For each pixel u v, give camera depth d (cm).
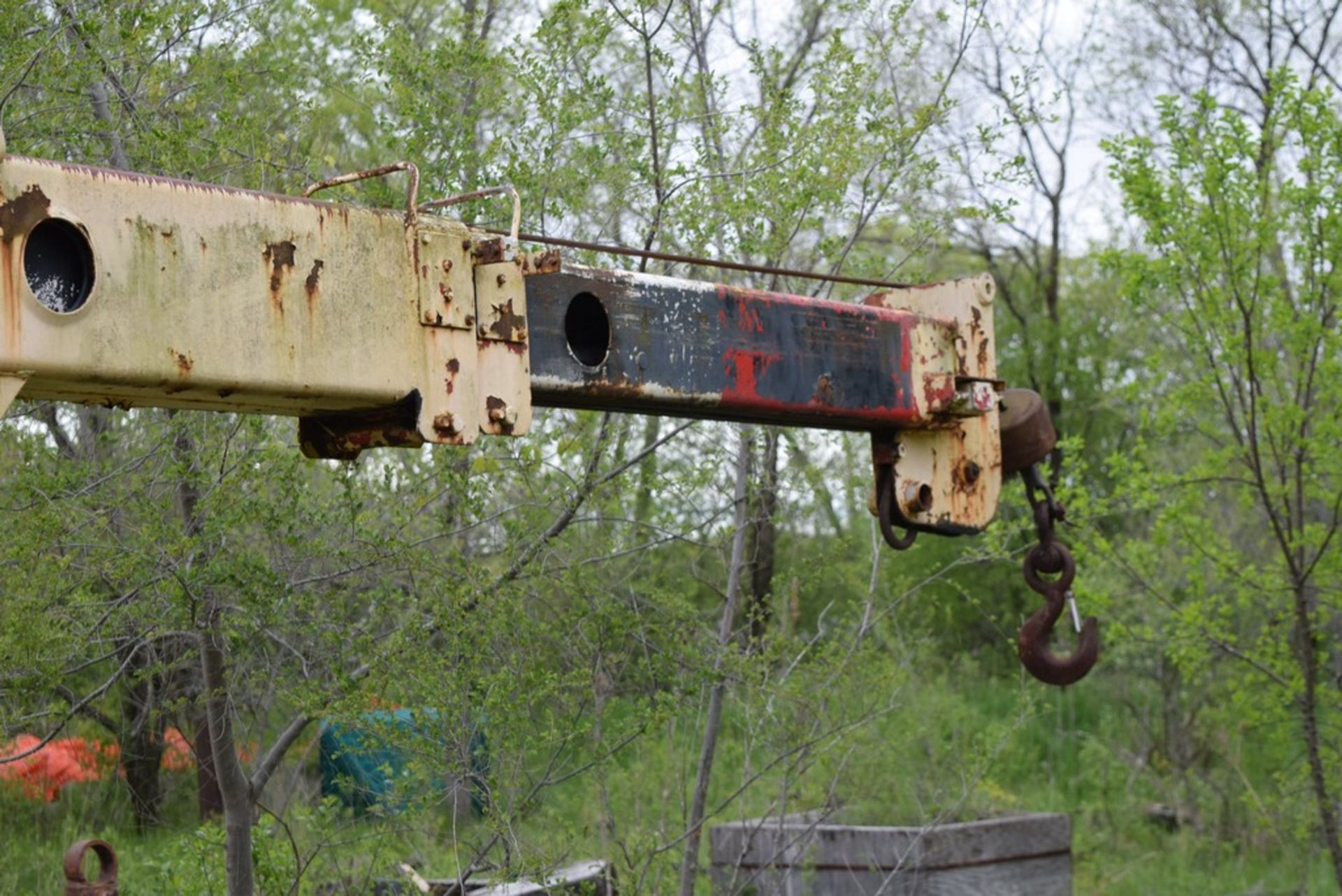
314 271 261
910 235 781
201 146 543
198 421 507
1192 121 879
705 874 725
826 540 998
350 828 639
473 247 284
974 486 383
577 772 552
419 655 511
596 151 586
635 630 591
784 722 659
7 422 530
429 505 604
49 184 231
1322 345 908
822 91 635
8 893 706
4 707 547
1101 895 1077
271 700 611
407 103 573
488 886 582
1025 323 2084
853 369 353
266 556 531
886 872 834
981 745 1016
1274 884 1074
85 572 510
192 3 561
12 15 492
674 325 318
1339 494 856
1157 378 978
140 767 786
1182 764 1300
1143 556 920
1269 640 915
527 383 290
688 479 596
